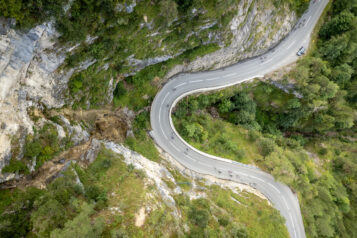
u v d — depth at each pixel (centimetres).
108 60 3222
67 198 2427
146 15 2909
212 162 4312
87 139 3275
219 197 3875
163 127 4225
